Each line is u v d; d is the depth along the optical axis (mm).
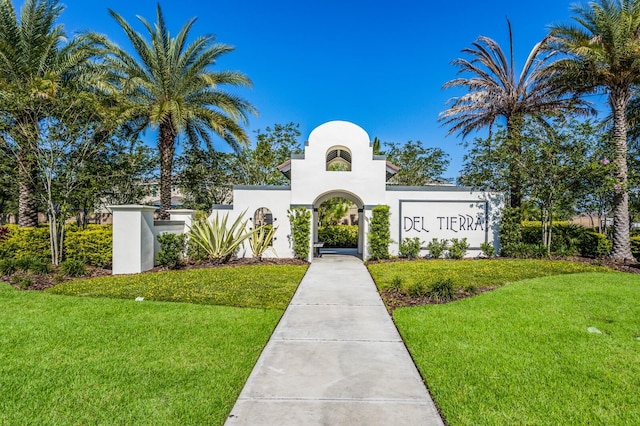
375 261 15102
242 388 4238
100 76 15242
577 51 13805
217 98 17859
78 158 14375
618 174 14539
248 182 25672
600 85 15320
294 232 15539
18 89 13086
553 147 14562
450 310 7355
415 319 6785
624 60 13867
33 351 5266
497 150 16359
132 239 12141
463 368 4734
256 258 15109
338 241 22375
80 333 6004
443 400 3961
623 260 14375
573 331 6090
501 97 18781
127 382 4340
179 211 16016
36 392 4105
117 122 15109
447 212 16234
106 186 16656
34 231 13648
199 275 11453
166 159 17828
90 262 13367
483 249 15719
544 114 16078
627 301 7875
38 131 13430
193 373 4590
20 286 9727
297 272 12148
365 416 3676
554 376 4508
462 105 19688
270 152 25375
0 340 5680
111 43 16234
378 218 15328
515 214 15922
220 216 15930
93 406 3816
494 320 6691
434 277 10938
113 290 9211
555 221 20438
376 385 4340
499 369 4699
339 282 10680
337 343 5738
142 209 12320
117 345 5500
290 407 3832
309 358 5137
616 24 13391
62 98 13422
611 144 14602
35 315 6996
